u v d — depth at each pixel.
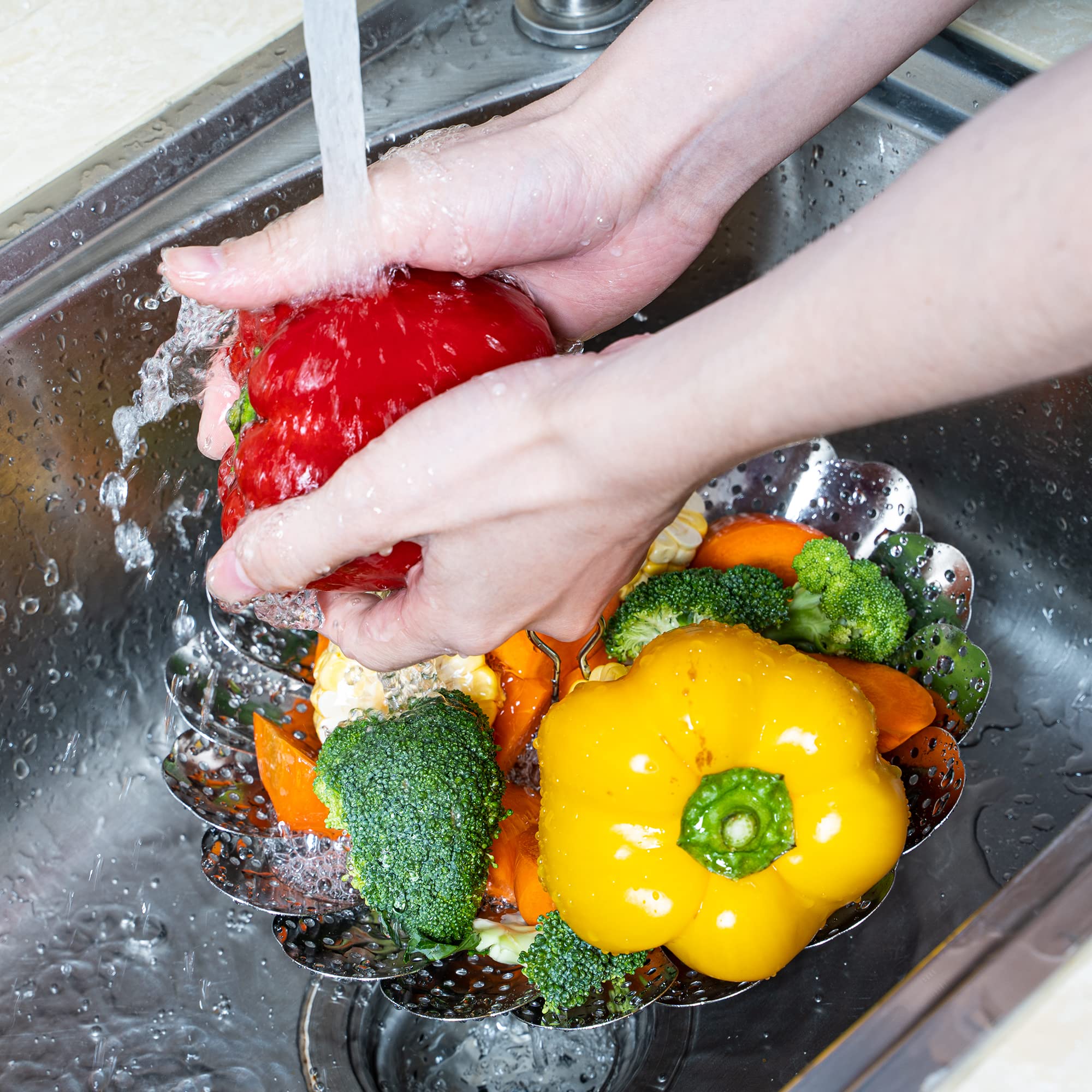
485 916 0.57
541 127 0.52
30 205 0.59
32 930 0.61
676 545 0.61
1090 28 0.58
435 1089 0.57
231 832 0.58
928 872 0.59
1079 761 0.61
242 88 0.61
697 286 0.66
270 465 0.48
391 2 0.63
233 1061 0.58
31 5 0.64
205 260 0.49
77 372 0.59
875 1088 0.42
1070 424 0.61
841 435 0.67
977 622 0.65
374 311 0.49
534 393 0.45
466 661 0.58
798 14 0.51
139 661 0.64
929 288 0.40
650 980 0.55
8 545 0.59
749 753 0.53
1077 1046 0.42
